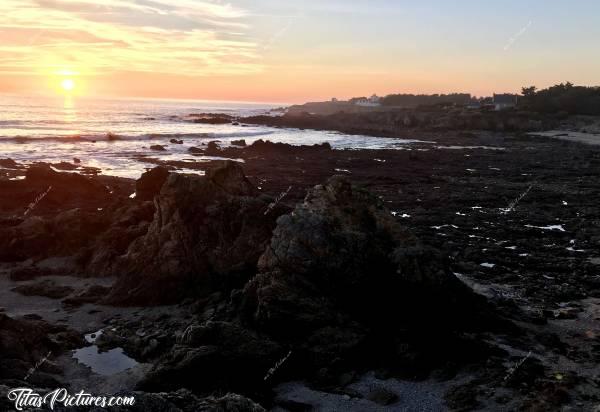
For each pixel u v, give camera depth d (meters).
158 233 28.58
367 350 20.36
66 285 28.84
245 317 22.52
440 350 20.31
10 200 46.16
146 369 19.25
